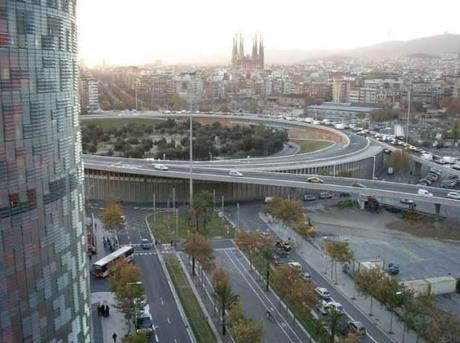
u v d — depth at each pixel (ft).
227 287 593.42
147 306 621.31
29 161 363.97
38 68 365.61
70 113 420.36
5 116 339.77
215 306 639.76
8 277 353.10
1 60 332.60
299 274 643.86
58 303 409.28
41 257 383.86
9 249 351.87
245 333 506.07
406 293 578.66
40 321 386.52
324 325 561.84
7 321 354.54
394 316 614.75
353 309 636.89
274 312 627.46
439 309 575.79
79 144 448.24
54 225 398.83
